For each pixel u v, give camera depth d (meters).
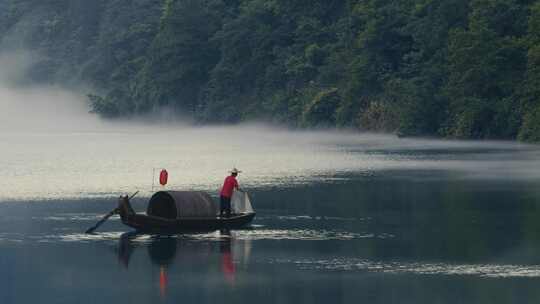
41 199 66.50
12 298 36.41
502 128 138.75
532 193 66.56
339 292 36.72
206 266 41.66
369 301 35.34
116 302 35.78
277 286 37.81
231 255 44.03
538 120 128.75
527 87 130.38
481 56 139.88
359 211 58.34
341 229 51.03
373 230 50.53
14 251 45.25
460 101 142.88
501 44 139.88
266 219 55.09
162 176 51.66
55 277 39.75
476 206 59.91
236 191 53.00
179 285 38.22
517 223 52.25
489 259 42.22
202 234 49.75
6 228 52.22
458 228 50.84
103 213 58.53
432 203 61.78
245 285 38.06
